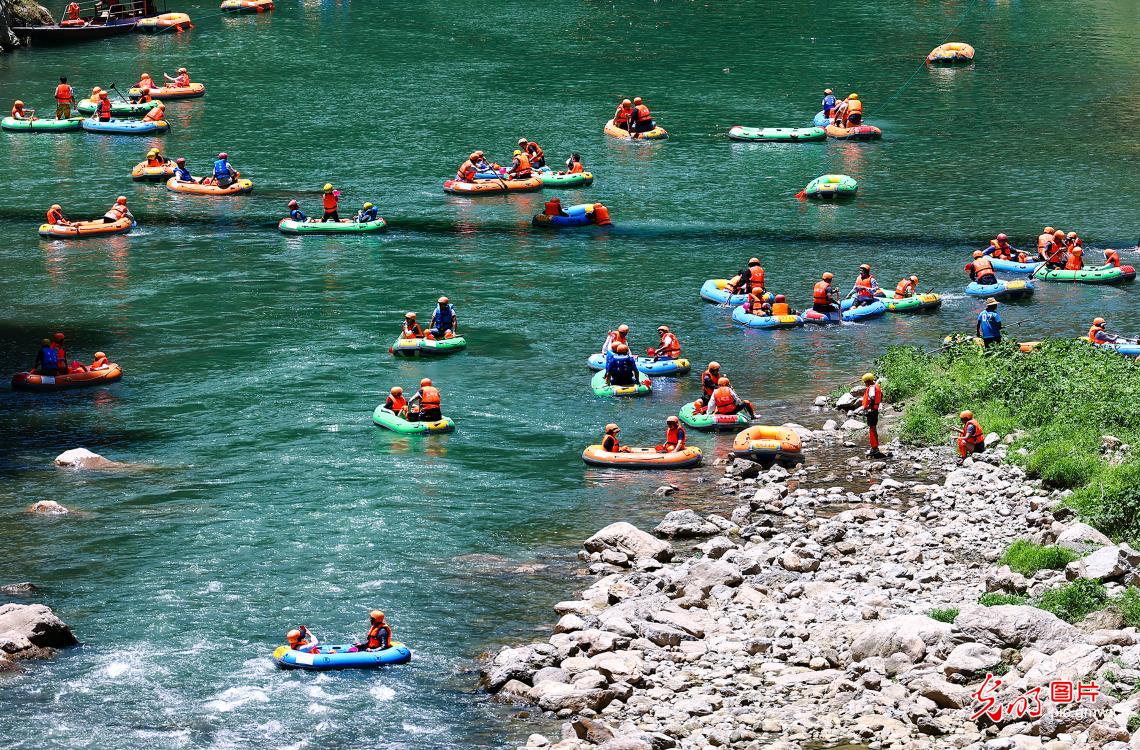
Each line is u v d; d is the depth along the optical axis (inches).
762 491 5014.8
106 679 3641.7
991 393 5949.8
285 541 4559.5
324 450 5438.0
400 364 6565.0
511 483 5152.6
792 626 3865.7
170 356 6624.0
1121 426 5462.6
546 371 6505.9
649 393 6220.5
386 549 4517.7
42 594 4138.8
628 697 3508.9
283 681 3644.2
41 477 5108.3
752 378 6466.5
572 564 4431.6
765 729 3324.3
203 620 3983.8
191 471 5196.9
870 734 3287.4
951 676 3484.3
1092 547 4247.0
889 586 4153.5
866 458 5442.9
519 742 3353.8
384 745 3344.0
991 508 4827.8
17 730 3385.8
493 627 3981.3
